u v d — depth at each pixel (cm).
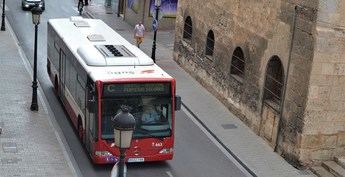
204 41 3014
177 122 2552
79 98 2203
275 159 2234
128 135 1300
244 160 2209
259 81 2423
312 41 2048
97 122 1947
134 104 1966
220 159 2220
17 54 3347
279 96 2342
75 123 2311
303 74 2106
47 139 2233
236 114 2647
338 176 2077
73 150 2177
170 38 4119
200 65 3069
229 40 2717
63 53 2503
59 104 2655
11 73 2995
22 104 2581
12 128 2297
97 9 4931
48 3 4934
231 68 2706
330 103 2114
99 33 2548
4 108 2506
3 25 3850
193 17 3166
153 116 1995
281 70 2334
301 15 2106
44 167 1984
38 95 2744
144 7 4222
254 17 2458
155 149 2016
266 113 2375
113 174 1343
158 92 1981
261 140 2403
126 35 4138
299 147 2136
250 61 2503
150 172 2050
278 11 2258
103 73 1991
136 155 1997
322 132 2136
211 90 2928
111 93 1936
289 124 2200
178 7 3384
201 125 2544
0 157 2022
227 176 2083
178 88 2967
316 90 2086
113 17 4725
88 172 2012
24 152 2086
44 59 3322
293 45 2161
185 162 2164
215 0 2872
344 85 2109
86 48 2212
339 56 2070
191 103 2773
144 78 1956
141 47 3778
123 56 2117
